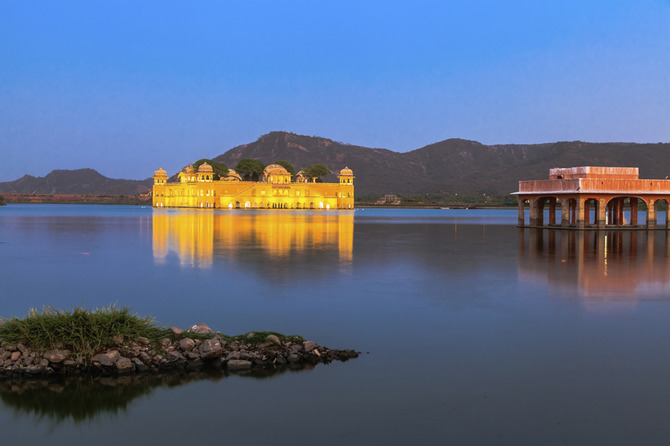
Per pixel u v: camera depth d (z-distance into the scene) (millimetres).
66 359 11820
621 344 13141
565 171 64125
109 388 10750
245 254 34125
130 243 42500
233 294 19875
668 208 59812
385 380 10867
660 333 14086
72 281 23031
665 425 8883
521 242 44125
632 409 9477
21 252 35438
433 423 9000
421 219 105875
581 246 39844
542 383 10625
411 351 12688
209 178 194750
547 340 13477
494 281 23031
